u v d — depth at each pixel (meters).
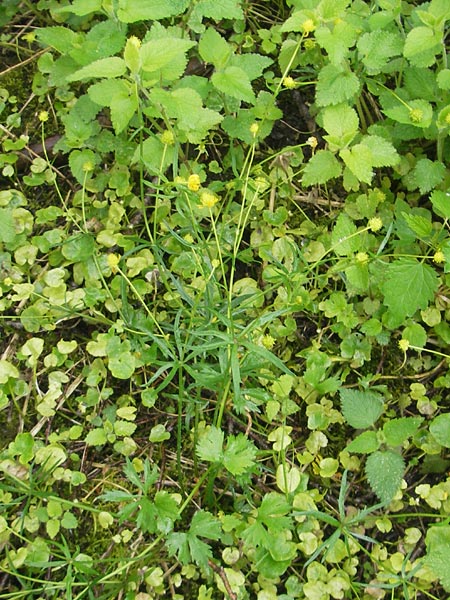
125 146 0.61
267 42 0.67
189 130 0.57
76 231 0.60
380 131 0.59
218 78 0.55
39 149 0.65
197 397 0.52
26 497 0.50
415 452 0.53
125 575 0.48
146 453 0.53
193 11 0.61
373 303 0.57
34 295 0.57
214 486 0.52
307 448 0.52
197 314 0.55
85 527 0.51
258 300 0.56
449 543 0.46
